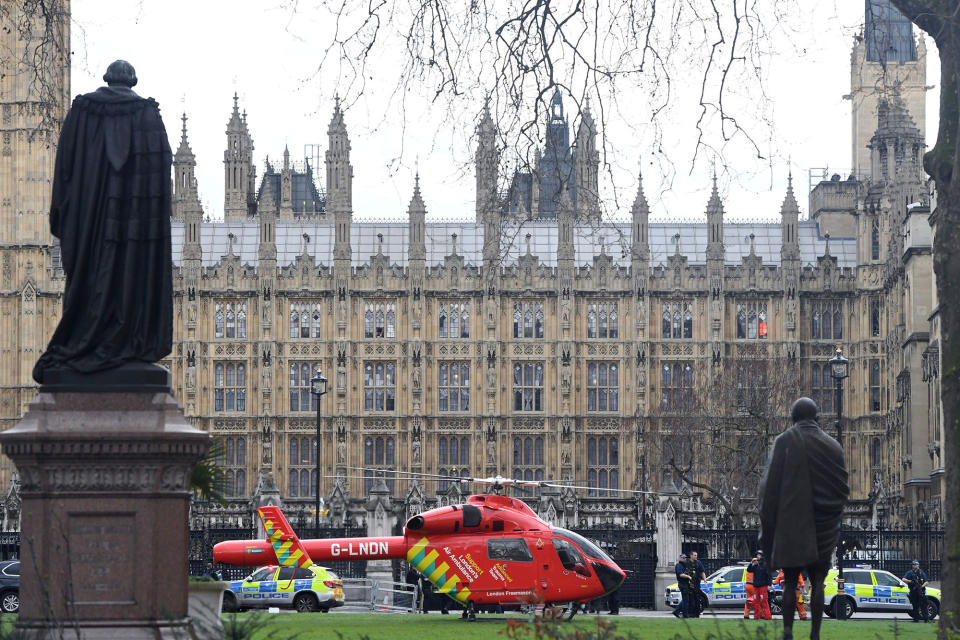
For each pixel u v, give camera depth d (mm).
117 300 21297
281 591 66125
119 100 21438
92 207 21297
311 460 128750
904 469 112500
